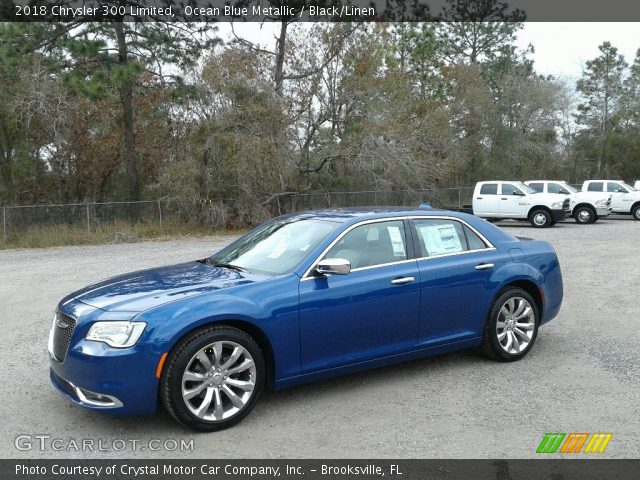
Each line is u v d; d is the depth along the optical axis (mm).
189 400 4422
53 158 26594
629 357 6215
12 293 10305
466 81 39844
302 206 26844
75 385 4379
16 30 19953
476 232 6070
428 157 28609
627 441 4250
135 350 4254
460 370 5863
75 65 21891
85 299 4762
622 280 10938
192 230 23484
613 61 61312
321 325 4953
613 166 58875
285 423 4629
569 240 18672
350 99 25859
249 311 4617
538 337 7078
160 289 4770
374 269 5293
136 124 27625
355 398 5141
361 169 26375
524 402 5000
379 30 27656
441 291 5594
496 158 43219
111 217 22875
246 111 22969
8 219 20578
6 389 5406
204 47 23062
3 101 22516
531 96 44656
